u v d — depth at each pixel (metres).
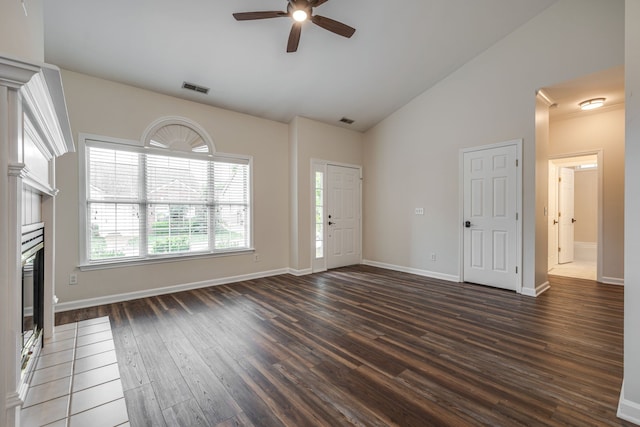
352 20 3.23
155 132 3.72
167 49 3.13
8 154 1.20
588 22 3.18
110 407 1.57
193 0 2.68
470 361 2.05
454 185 4.36
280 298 3.56
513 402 1.61
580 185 6.48
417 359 2.08
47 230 2.36
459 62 4.15
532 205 3.61
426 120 4.71
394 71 4.15
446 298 3.53
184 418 1.50
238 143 4.46
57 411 1.53
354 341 2.38
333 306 3.26
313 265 5.05
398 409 1.56
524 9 3.41
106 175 3.39
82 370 1.92
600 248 4.27
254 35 3.15
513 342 2.34
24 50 1.74
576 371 1.91
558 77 3.38
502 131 3.84
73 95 3.18
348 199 5.62
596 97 3.79
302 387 1.76
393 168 5.26
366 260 5.79
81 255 3.21
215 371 1.94
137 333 2.54
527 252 3.65
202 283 4.08
